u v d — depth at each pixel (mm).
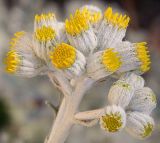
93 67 197
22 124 419
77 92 207
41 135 416
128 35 497
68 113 208
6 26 494
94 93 428
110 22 209
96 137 414
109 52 196
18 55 204
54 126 213
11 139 412
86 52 203
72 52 194
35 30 206
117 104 200
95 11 219
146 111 209
